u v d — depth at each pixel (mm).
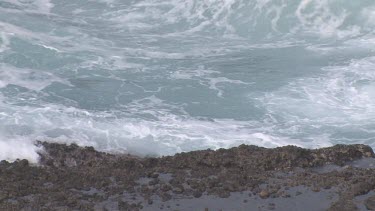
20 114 71750
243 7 106438
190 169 56844
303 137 72188
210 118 75188
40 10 104562
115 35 97625
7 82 80125
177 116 75000
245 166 57094
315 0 106250
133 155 65688
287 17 105125
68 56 88438
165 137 69750
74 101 77000
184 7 107188
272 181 54250
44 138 65625
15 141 64062
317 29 103250
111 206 50375
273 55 92438
